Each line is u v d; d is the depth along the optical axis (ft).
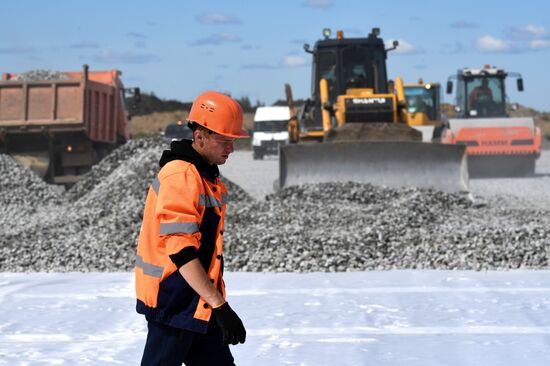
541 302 30.30
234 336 13.87
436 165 68.95
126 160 75.56
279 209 56.08
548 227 48.29
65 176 89.04
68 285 35.88
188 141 14.71
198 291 13.85
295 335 25.62
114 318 28.63
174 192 14.03
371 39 87.25
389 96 81.00
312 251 42.45
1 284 36.42
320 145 69.31
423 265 40.81
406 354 23.16
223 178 68.33
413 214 52.80
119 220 51.21
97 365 22.50
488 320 27.43
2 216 63.87
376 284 35.14
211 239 14.44
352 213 54.19
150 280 14.21
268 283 35.96
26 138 88.12
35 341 25.62
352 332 25.91
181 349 14.20
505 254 41.52
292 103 92.84
